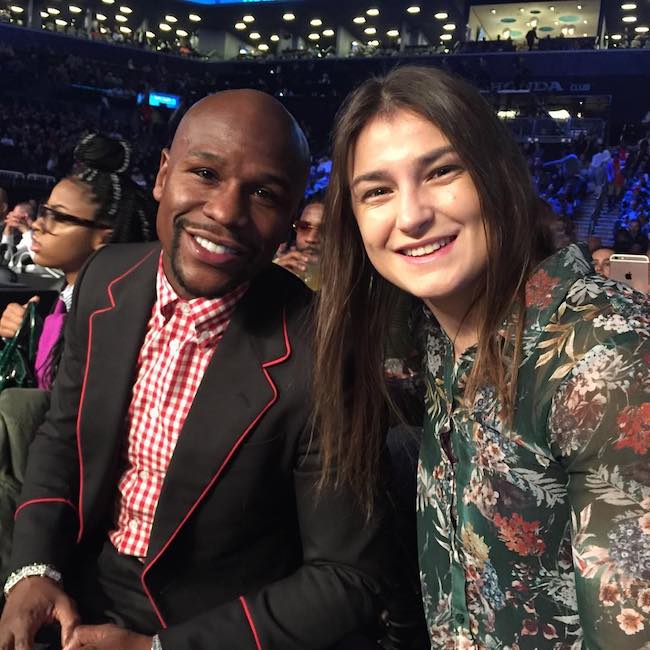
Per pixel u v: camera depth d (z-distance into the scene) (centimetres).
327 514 115
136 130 2689
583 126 1806
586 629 70
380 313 108
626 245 1128
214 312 119
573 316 76
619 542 67
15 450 142
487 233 83
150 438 123
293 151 113
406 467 139
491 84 2488
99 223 180
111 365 125
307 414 115
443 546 97
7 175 1802
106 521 132
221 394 115
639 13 2873
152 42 3466
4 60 2483
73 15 3388
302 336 118
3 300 228
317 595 112
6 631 115
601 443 68
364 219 90
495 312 83
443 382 97
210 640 109
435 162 83
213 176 110
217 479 115
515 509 82
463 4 3031
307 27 3478
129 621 124
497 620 87
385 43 3497
